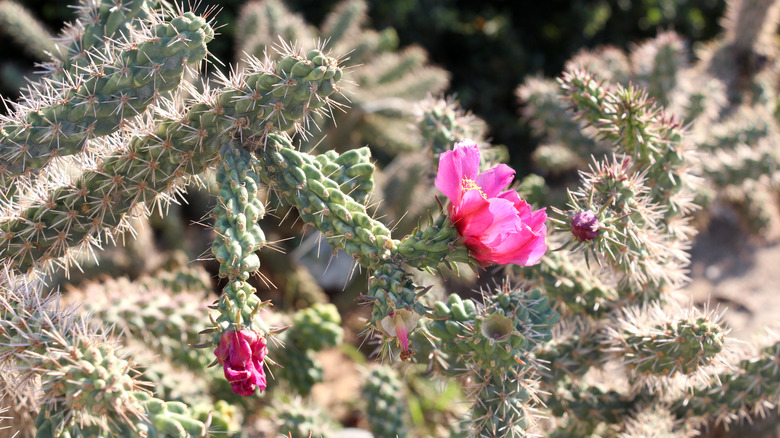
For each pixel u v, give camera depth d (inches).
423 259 30.2
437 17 101.2
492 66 105.0
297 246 70.1
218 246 29.2
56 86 37.7
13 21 64.2
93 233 35.4
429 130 38.8
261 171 31.6
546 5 108.1
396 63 75.2
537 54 108.1
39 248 34.0
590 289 37.6
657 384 36.4
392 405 43.6
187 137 32.2
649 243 34.9
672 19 113.0
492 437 33.6
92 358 30.2
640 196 36.7
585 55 60.0
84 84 32.8
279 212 68.7
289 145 31.8
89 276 55.6
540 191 49.1
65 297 43.6
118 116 32.9
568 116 53.7
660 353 35.0
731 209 80.5
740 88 76.5
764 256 76.2
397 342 29.2
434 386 52.9
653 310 36.5
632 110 36.3
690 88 57.3
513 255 29.6
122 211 33.8
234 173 30.4
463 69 105.8
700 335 34.3
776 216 79.4
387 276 29.6
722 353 35.3
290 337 43.6
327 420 46.0
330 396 57.6
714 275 73.9
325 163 31.9
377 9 96.8
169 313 40.4
